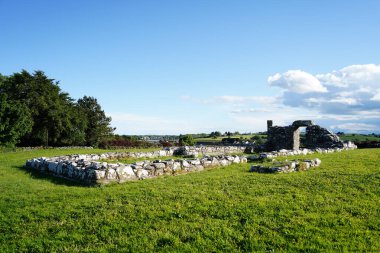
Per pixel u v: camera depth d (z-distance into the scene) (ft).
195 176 50.83
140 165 50.65
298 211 31.81
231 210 32.27
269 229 28.07
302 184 42.68
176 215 31.63
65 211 33.71
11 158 91.61
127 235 27.91
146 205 34.60
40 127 170.19
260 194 38.11
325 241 25.70
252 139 209.97
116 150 131.03
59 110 173.78
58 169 55.88
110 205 34.94
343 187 40.70
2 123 126.21
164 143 180.24
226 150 115.24
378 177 45.21
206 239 26.48
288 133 126.21
